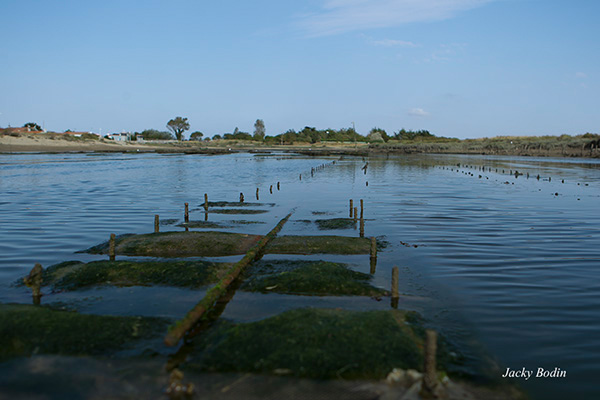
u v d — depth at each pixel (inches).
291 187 1872.5
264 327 438.0
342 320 453.7
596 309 535.5
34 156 4276.6
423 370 358.6
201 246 801.6
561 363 413.1
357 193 1649.9
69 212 1212.5
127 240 833.5
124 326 465.4
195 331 472.1
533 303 555.2
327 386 363.9
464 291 598.5
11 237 904.9
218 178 2308.1
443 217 1137.4
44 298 569.9
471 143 6446.9
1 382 377.1
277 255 769.6
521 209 1261.1
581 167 2984.7
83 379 381.7
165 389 367.2
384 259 753.0
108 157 4382.4
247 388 363.9
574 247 821.9
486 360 415.5
